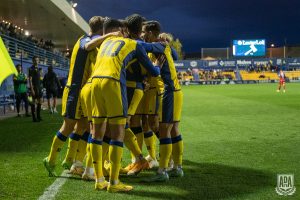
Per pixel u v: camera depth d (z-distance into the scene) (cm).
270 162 641
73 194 475
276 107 1736
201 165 628
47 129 1113
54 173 566
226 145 808
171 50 564
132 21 534
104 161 566
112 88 486
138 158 582
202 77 6250
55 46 5562
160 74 542
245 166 615
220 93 3094
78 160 577
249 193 472
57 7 2706
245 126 1112
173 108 539
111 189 483
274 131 1004
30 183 525
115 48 498
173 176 557
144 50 511
